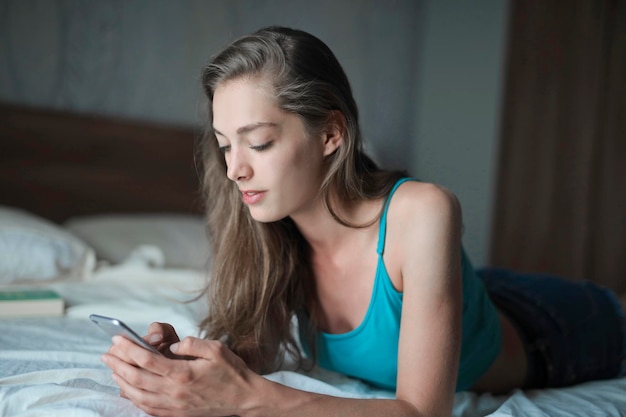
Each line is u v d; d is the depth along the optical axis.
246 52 1.01
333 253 1.18
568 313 1.53
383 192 1.12
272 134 1.00
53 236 2.12
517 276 1.71
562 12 2.95
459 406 1.18
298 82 1.01
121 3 2.82
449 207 1.06
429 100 3.16
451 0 3.12
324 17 3.12
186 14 2.93
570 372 1.46
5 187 2.63
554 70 2.96
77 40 2.76
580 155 2.96
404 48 3.21
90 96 2.80
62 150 2.72
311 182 1.06
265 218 1.04
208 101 1.14
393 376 1.21
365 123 3.17
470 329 1.27
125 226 2.49
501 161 2.97
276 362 1.27
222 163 1.21
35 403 0.98
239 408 0.90
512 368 1.42
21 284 2.00
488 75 3.04
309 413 0.91
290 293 1.25
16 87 2.67
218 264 1.24
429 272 1.02
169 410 0.90
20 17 2.66
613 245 3.00
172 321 1.52
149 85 2.90
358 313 1.19
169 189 2.94
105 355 0.92
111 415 0.95
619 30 2.96
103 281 2.06
